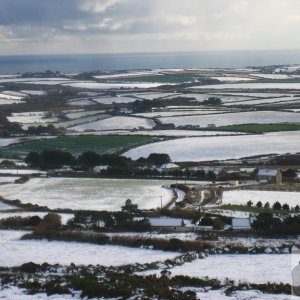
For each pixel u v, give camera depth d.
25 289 77.44
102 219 117.00
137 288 77.00
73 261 94.69
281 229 109.50
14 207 137.50
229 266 90.62
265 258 95.06
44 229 113.44
